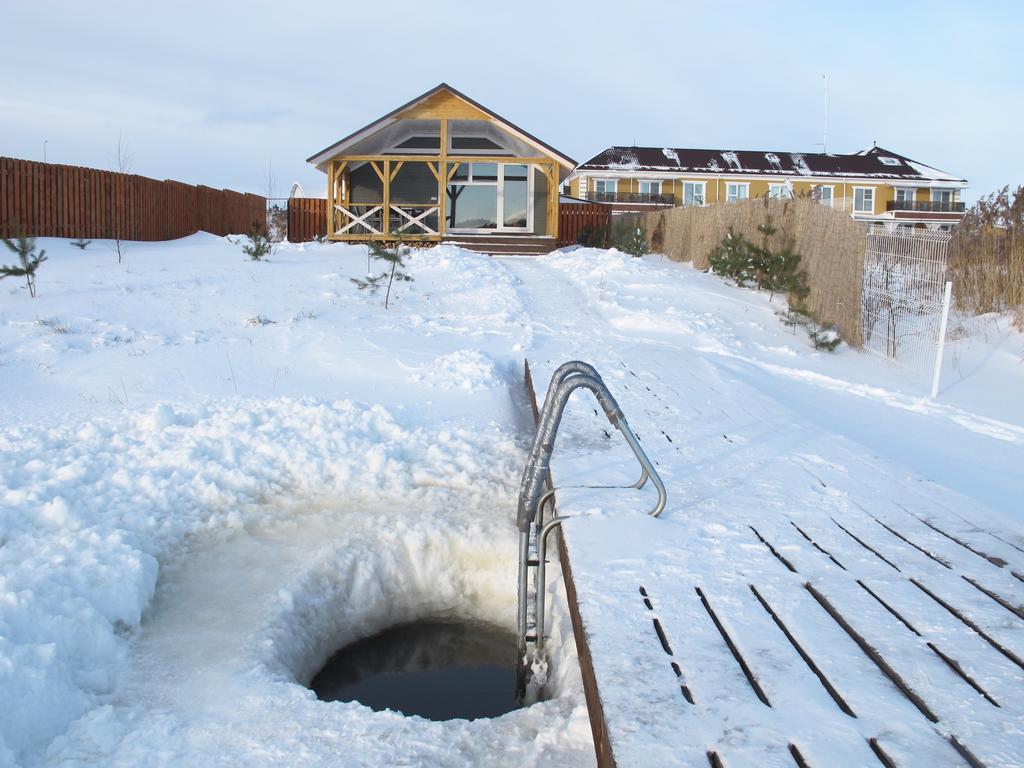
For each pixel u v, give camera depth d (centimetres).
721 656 279
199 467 591
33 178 1683
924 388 1015
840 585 341
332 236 2169
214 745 315
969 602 327
